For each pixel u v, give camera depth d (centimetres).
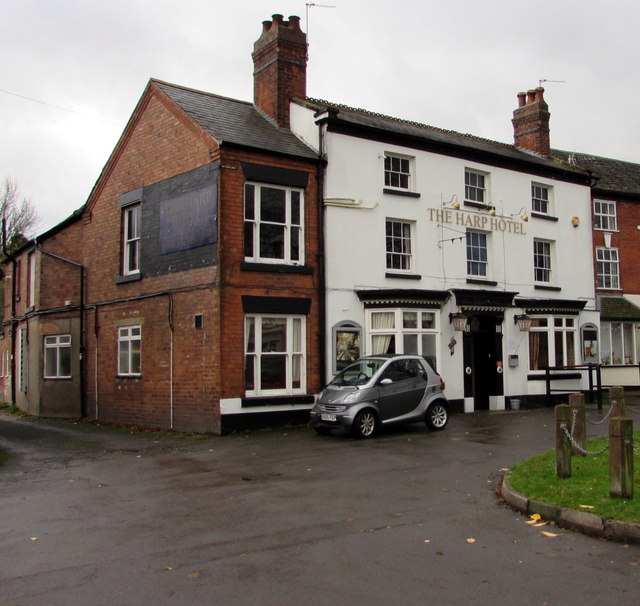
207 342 1575
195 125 1664
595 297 2412
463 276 2017
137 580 571
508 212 2166
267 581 562
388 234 1898
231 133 1670
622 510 686
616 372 2481
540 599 514
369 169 1842
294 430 1571
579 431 982
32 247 2453
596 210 2584
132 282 1872
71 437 1612
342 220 1778
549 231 2284
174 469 1118
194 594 537
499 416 1831
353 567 594
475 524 729
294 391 1666
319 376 1697
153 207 1814
